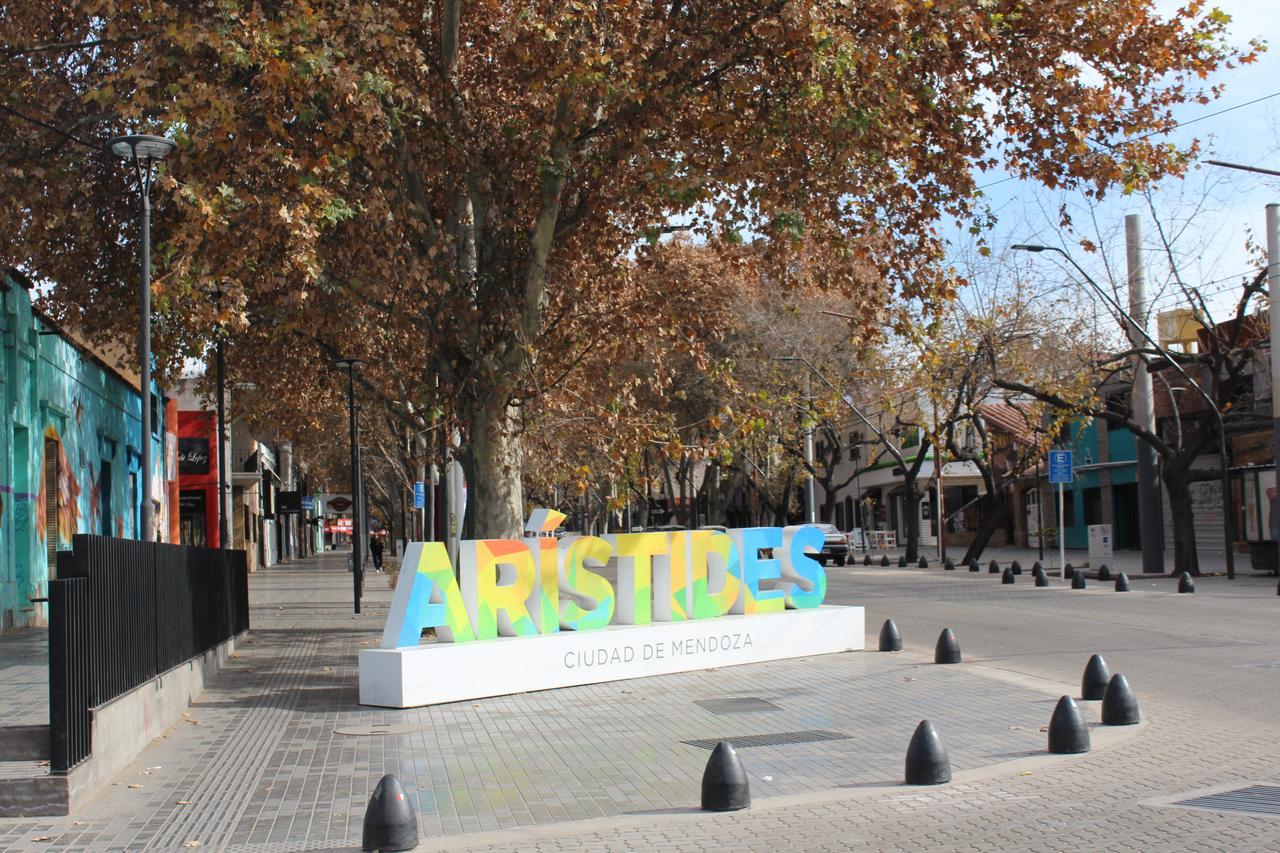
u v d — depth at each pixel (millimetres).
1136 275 30812
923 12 15422
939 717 11570
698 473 81000
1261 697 11914
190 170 14555
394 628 13469
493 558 14258
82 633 9055
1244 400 33719
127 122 16562
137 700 10641
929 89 16422
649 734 11242
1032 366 34406
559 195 18328
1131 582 29344
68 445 22234
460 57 18562
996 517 37250
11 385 18281
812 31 14484
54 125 16812
